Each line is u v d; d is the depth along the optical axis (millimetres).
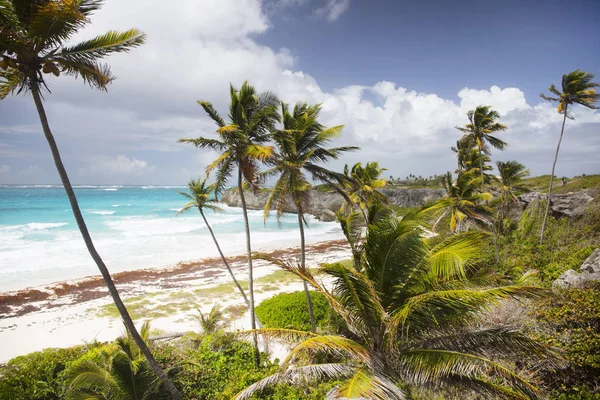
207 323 16484
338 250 38938
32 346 15977
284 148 14773
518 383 5957
